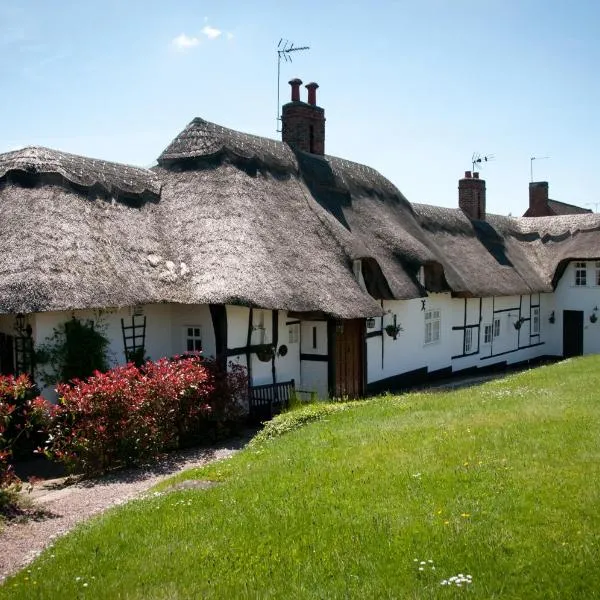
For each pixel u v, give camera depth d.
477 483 7.29
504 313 27.31
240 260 14.20
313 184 19.14
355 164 22.41
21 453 12.02
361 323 18.28
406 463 8.28
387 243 19.64
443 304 23.16
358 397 17.98
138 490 9.52
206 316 14.82
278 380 16.09
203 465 10.45
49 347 12.52
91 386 10.68
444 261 22.55
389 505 6.95
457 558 5.69
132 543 6.68
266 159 17.89
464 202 29.52
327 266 16.05
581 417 10.00
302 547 6.21
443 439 9.29
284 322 16.33
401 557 5.80
